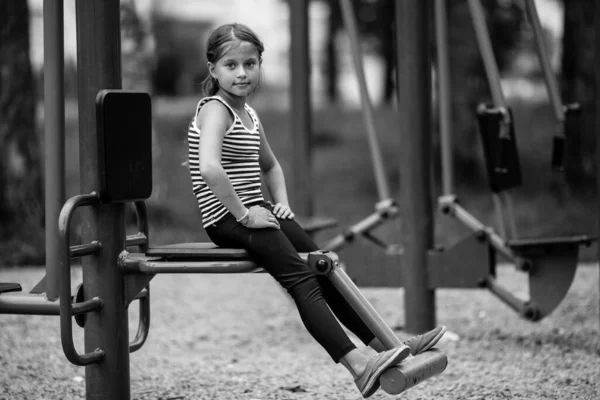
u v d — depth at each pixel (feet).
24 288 29.04
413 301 23.36
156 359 21.65
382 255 23.89
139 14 45.68
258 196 14.34
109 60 14.33
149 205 46.06
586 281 30.55
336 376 19.66
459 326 24.90
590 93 46.39
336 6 69.00
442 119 24.57
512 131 21.16
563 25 46.96
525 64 61.67
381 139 68.95
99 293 14.30
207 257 13.89
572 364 20.16
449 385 18.49
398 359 12.89
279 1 85.92
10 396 18.15
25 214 37.91
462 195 51.93
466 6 50.47
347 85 98.43
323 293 14.56
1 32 37.99
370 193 57.67
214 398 17.84
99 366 14.33
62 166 14.35
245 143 14.14
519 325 24.79
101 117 13.62
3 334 24.12
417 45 23.00
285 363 21.15
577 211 45.39
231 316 27.07
